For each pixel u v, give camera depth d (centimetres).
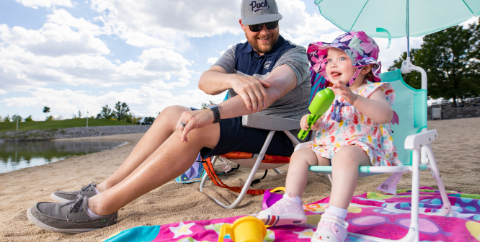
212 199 213
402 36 246
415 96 186
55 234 159
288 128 193
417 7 233
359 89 159
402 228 132
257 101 149
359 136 150
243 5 212
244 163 209
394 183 149
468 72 3183
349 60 157
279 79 166
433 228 132
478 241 115
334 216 117
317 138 166
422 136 121
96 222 162
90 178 404
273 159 203
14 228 168
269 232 136
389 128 154
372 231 131
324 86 200
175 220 172
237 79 155
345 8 254
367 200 190
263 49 212
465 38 3152
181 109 179
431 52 3259
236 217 163
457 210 163
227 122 174
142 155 174
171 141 155
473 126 1071
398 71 195
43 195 286
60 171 520
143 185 155
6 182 411
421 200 186
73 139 2827
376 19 249
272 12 211
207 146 169
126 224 168
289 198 133
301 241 124
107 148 1280
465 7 217
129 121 10794
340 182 123
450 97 3203
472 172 299
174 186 283
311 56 180
